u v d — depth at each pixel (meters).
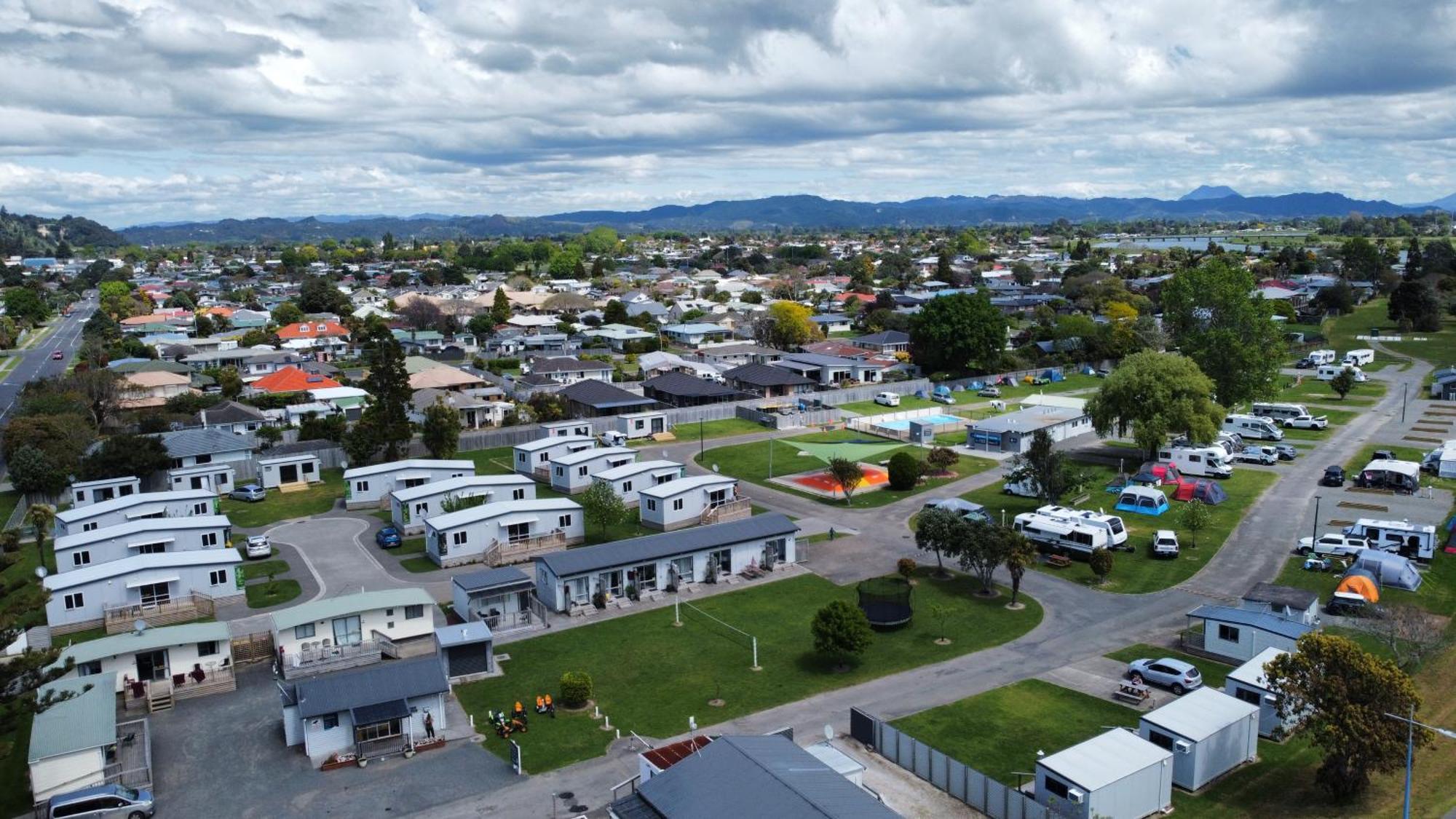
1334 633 54.38
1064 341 161.62
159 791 41.06
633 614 60.62
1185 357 103.00
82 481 86.62
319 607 54.53
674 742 44.22
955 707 47.31
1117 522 71.75
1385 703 37.09
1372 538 67.50
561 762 42.75
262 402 123.31
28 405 103.06
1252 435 104.62
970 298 151.25
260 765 43.16
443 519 70.94
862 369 145.62
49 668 48.09
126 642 50.00
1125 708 46.88
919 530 66.31
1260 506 79.94
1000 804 37.47
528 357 169.38
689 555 64.88
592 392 123.56
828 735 41.72
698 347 170.50
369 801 39.94
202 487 89.12
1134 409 91.19
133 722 46.62
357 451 93.56
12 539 41.78
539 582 63.19
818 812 31.03
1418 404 120.81
